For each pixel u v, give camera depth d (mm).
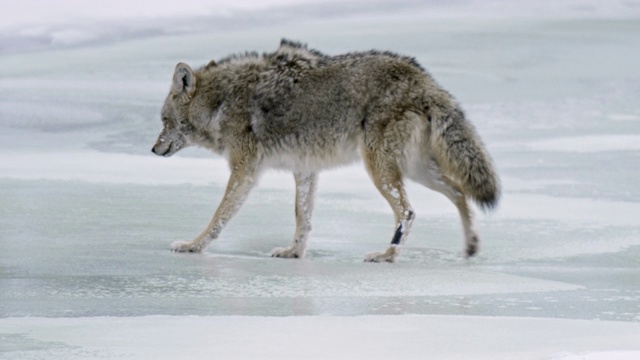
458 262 12930
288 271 12086
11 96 26641
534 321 9312
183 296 10438
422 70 13531
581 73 30188
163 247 13594
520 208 16391
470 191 13227
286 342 8305
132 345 8180
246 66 14250
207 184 18562
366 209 16734
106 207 16328
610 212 16094
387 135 13219
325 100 13586
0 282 11047
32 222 15000
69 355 7840
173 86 14516
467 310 9875
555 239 14305
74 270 11773
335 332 8719
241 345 8195
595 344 8273
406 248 13945
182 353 7902
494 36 35344
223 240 14430
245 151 14008
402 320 9281
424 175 13672
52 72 30125
